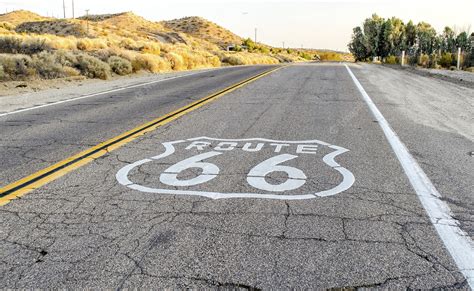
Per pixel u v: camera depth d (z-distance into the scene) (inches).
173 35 3811.5
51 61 791.1
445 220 151.7
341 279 113.6
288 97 506.0
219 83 698.2
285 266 120.2
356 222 149.6
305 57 5792.3
